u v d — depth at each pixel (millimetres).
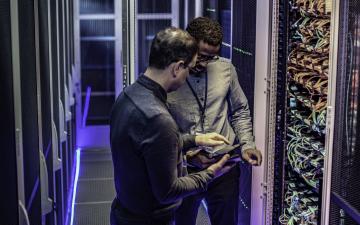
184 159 2980
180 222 3492
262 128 3355
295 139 3299
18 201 2432
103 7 7531
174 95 3312
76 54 7590
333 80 2586
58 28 4461
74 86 7066
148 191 2523
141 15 7395
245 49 3732
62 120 4645
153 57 2426
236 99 3449
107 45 7668
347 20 2465
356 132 2400
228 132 3406
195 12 5934
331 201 2660
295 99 3295
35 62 3074
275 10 3145
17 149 2443
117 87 7773
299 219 3305
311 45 3129
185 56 2416
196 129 3328
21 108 2484
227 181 3428
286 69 3209
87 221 5375
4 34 2195
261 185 3436
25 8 2766
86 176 6691
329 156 2650
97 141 7840
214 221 3547
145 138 2371
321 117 3008
